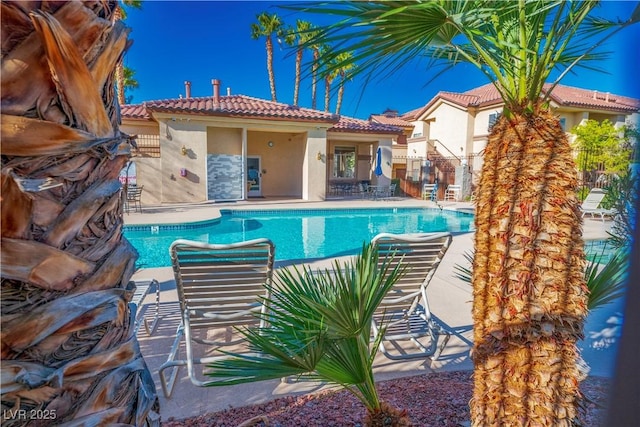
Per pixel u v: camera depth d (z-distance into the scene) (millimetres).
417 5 1525
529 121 1813
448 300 5383
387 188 22344
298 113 19000
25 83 838
